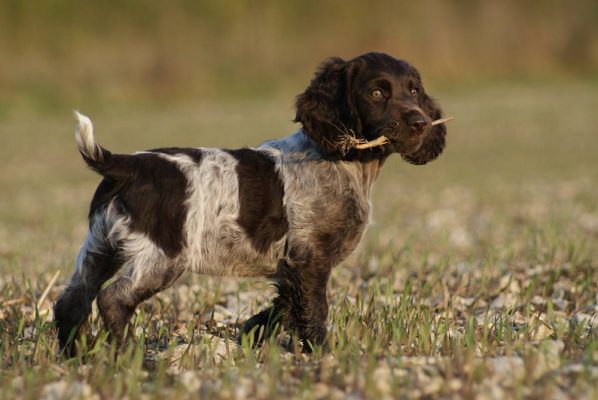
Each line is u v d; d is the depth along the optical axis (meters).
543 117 43.47
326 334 8.62
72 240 17.83
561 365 7.05
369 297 11.19
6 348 8.10
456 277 12.83
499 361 7.25
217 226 8.43
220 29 54.56
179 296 11.42
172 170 8.32
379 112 8.96
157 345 8.86
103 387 6.82
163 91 50.69
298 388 6.74
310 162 8.91
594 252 14.88
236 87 52.00
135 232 8.05
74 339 8.28
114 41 51.75
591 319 9.79
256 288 12.27
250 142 35.16
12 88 47.56
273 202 8.69
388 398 6.54
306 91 9.32
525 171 29.52
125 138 36.91
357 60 9.21
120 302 7.90
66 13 51.12
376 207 22.38
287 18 56.19
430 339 8.32
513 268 13.51
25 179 29.34
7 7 49.78
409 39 57.53
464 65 58.38
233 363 7.86
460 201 23.38
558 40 62.66
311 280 8.65
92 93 48.56
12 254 15.65
